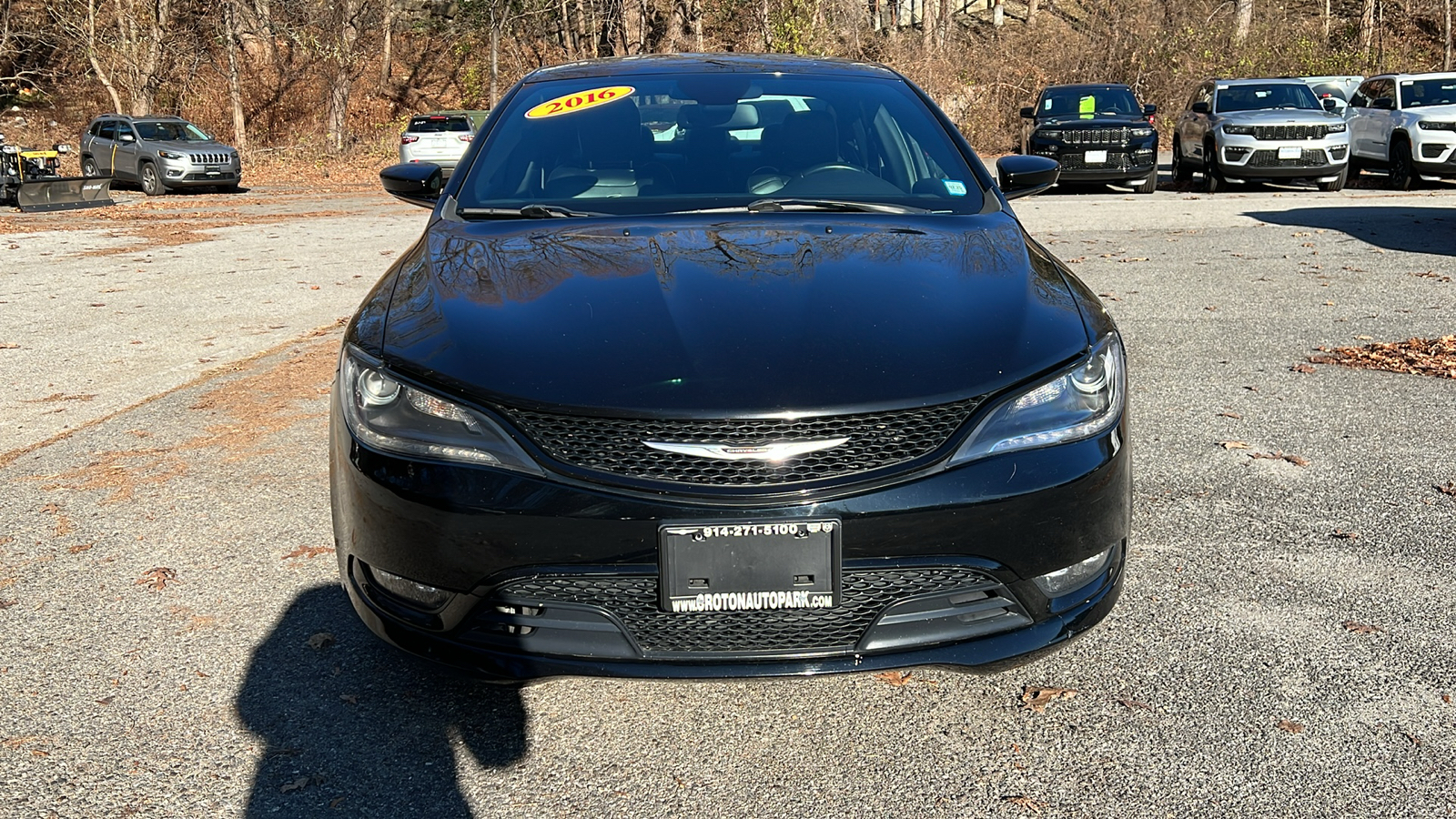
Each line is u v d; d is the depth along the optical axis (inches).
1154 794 92.1
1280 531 146.5
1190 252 402.6
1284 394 213.2
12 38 1362.0
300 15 1291.8
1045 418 95.9
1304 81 713.0
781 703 107.0
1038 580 97.0
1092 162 650.8
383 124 1398.9
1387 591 128.2
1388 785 92.4
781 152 145.2
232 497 164.7
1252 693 107.0
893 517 90.3
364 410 100.0
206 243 518.3
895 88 161.8
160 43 1279.5
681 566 89.6
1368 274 345.7
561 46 1513.3
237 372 246.8
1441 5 1482.5
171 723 104.4
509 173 143.9
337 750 100.0
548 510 90.4
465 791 94.1
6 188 724.7
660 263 112.3
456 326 101.7
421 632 98.2
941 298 104.7
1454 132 647.1
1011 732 101.6
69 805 92.2
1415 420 194.4
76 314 326.0
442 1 1633.9
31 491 168.4
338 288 371.2
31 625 124.4
